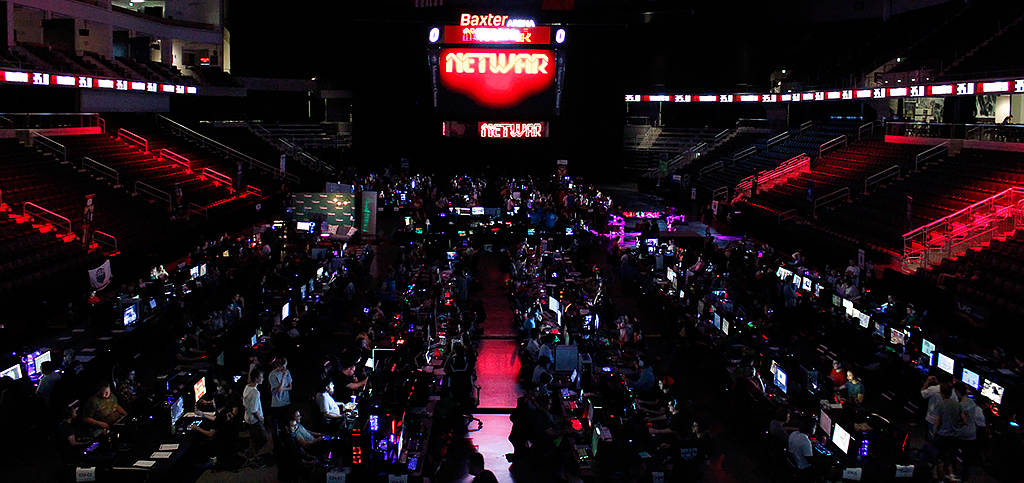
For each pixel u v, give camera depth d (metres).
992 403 19.14
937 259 30.98
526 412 18.16
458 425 19.56
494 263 40.75
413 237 43.41
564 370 21.34
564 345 21.41
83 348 23.36
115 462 16.17
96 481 16.02
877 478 15.77
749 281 31.67
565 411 19.11
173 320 26.42
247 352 21.80
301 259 33.88
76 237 32.47
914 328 22.36
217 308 28.69
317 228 41.53
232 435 17.75
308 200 44.72
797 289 30.20
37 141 38.81
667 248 37.47
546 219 44.91
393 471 15.68
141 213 38.47
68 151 39.72
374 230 45.31
